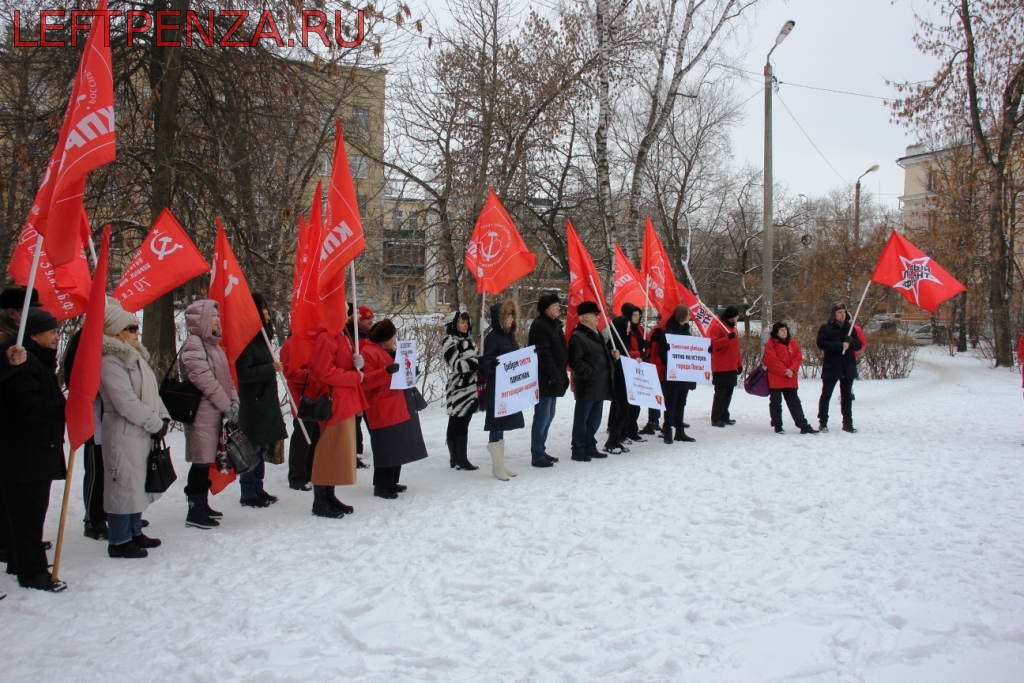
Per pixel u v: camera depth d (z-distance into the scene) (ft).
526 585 13.79
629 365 25.80
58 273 19.01
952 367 72.95
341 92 40.24
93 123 14.14
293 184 39.50
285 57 36.06
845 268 79.66
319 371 18.15
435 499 20.44
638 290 31.27
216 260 20.15
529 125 56.59
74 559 15.78
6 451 13.52
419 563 15.15
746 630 11.80
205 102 35.01
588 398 25.36
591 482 21.68
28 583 13.92
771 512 17.99
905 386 54.49
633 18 56.08
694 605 12.75
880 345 62.18
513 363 23.04
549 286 68.13
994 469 22.84
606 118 52.11
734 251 123.13
